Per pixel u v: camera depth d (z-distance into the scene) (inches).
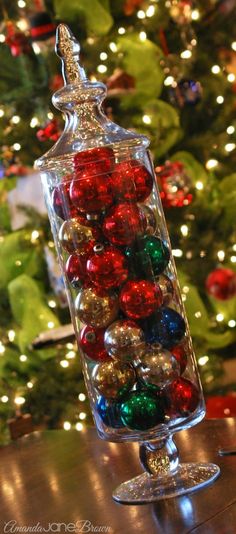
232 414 113.2
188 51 126.8
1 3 121.8
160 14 126.3
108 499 41.3
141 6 126.8
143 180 40.8
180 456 44.7
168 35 129.8
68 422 119.7
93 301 39.9
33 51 121.5
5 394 126.2
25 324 122.9
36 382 122.4
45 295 124.7
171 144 124.8
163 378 39.4
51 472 47.1
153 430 40.3
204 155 129.5
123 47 122.1
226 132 129.6
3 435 124.0
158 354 39.5
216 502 38.2
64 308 124.1
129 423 39.9
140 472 43.9
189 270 126.0
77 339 41.9
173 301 41.5
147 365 39.4
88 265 40.1
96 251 40.4
